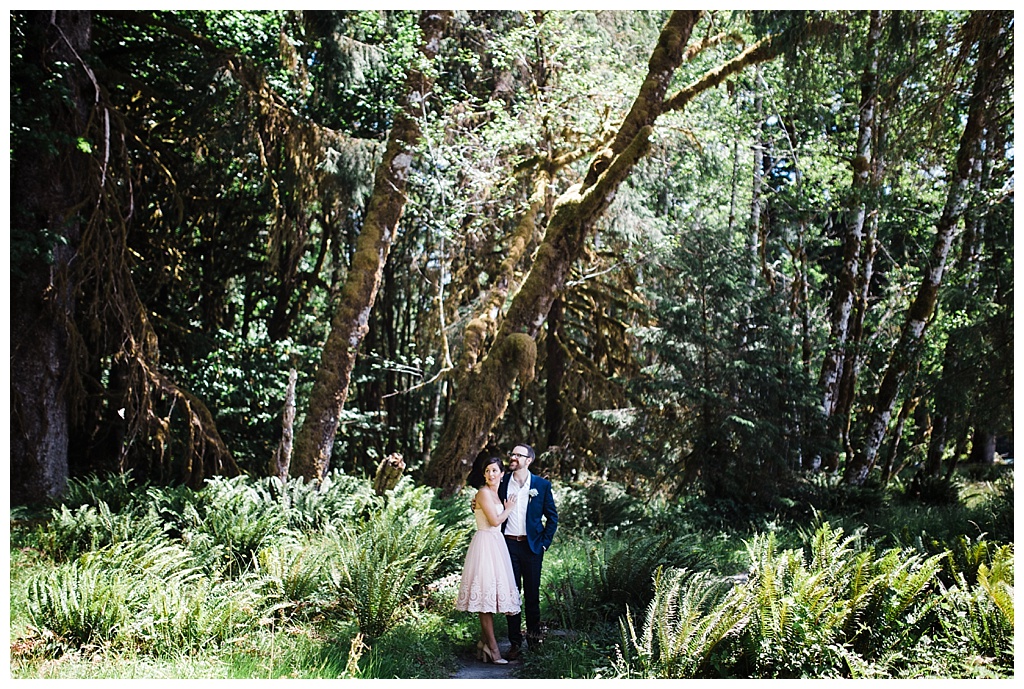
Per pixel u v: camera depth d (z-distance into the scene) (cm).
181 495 1183
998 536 1017
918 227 1902
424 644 718
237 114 1814
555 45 1664
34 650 651
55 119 1490
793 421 1518
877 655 644
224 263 2231
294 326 2470
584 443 2056
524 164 1773
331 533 1001
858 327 1958
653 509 1409
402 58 1616
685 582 791
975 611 671
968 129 1406
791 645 615
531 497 741
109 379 1939
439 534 953
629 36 1836
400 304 2552
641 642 678
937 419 2047
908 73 1334
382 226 1581
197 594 717
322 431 1491
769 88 1981
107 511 1045
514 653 709
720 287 1519
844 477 1694
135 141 1805
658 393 1523
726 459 1475
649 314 2027
